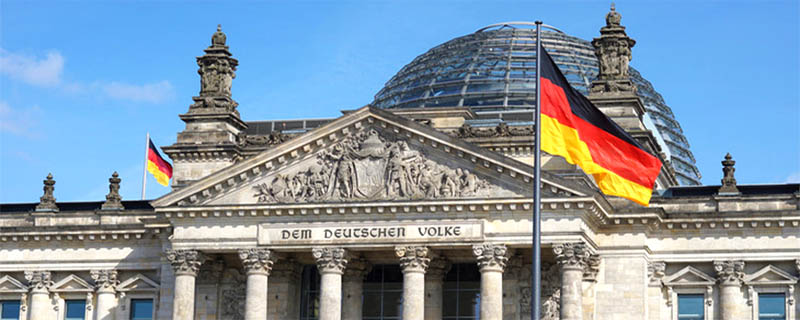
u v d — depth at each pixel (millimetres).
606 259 117625
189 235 117312
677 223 118938
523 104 160000
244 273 123062
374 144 115000
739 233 118750
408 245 113375
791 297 117188
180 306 115875
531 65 167125
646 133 125188
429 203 112562
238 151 132375
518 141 126000
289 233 115500
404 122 113875
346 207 114125
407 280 113000
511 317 118062
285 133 135375
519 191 111875
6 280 132500
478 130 128375
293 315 122625
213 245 116562
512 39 174250
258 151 132750
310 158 116500
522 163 111062
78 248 131375
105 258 130500
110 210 132000
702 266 119812
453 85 165000
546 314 117062
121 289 129625
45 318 131375
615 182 103812
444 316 121438
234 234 116500
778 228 118062
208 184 116812
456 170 113250
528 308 117938
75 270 131250
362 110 114938
